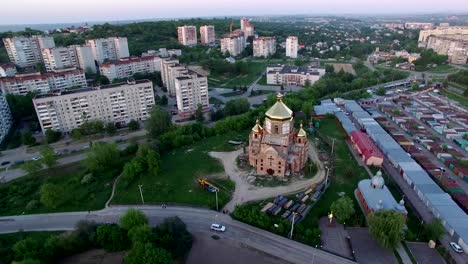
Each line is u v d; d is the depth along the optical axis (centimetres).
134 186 12512
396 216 8981
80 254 9144
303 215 10525
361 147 14788
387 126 18612
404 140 16500
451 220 9819
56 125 17700
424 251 9112
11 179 13700
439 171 13375
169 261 8075
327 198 11594
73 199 11806
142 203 11481
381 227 8956
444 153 14912
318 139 16512
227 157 14675
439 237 9225
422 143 16288
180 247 9038
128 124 19125
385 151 15000
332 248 9300
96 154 13750
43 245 9038
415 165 13350
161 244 8912
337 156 14788
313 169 13400
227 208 11169
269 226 10038
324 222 10394
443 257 8869
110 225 9569
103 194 12131
